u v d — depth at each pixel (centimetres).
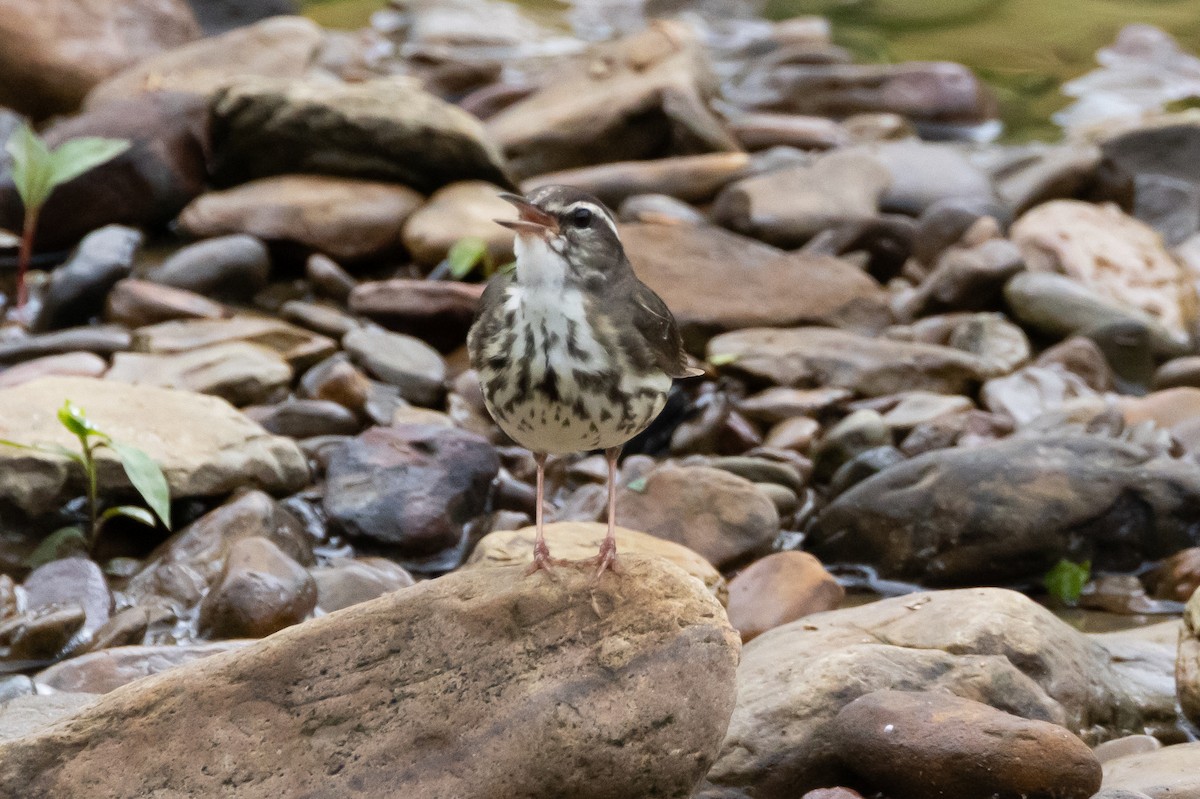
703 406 1359
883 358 1410
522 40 2423
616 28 2533
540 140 1839
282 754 704
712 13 2611
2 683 902
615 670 730
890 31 2589
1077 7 2717
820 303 1507
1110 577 1149
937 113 2158
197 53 1981
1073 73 2403
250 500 1109
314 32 2050
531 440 820
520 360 786
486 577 768
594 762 719
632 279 827
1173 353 1492
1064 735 769
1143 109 2241
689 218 1706
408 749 709
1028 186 1802
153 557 1084
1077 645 929
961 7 2705
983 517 1145
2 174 1590
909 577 1162
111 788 690
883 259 1681
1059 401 1377
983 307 1562
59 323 1441
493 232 1559
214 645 945
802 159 1872
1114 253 1645
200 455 1133
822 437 1333
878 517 1173
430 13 2491
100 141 1516
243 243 1522
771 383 1402
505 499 1212
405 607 742
